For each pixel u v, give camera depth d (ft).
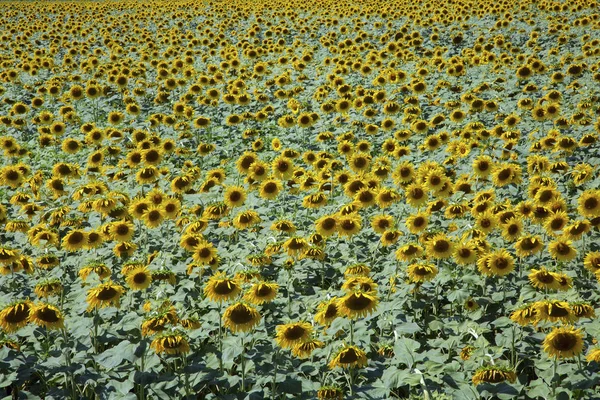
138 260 22.50
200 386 17.66
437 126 48.39
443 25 89.61
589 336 18.67
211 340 19.95
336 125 48.70
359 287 17.65
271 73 66.80
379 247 26.86
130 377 15.97
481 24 87.71
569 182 31.99
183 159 42.86
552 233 24.56
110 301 17.92
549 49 67.92
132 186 34.63
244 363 17.25
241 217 25.62
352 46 74.33
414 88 52.29
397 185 31.73
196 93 56.59
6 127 51.57
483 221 25.16
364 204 26.73
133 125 50.42
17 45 90.17
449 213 27.14
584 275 23.99
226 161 40.96
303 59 69.72
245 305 16.93
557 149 35.35
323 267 24.31
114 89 64.13
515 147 37.47
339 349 16.02
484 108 46.73
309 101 56.95
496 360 18.06
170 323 17.28
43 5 153.48
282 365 17.87
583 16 80.84
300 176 33.96
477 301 21.54
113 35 102.32
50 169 39.75
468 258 22.29
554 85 55.77
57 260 24.39
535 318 16.57
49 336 19.81
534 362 17.80
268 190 29.35
